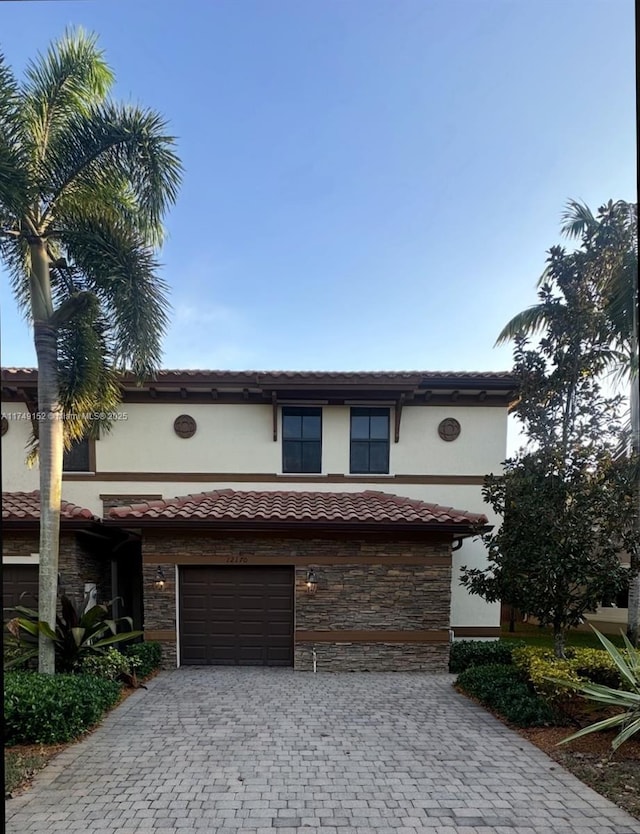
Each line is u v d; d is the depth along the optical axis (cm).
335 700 799
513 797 496
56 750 601
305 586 1024
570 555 748
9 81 768
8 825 445
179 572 1046
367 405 1302
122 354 885
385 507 1094
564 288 833
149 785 516
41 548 831
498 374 1277
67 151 820
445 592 1024
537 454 811
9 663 800
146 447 1290
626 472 763
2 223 805
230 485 1284
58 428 862
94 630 866
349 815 464
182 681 909
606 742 628
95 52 854
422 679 939
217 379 1244
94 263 852
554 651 827
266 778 532
